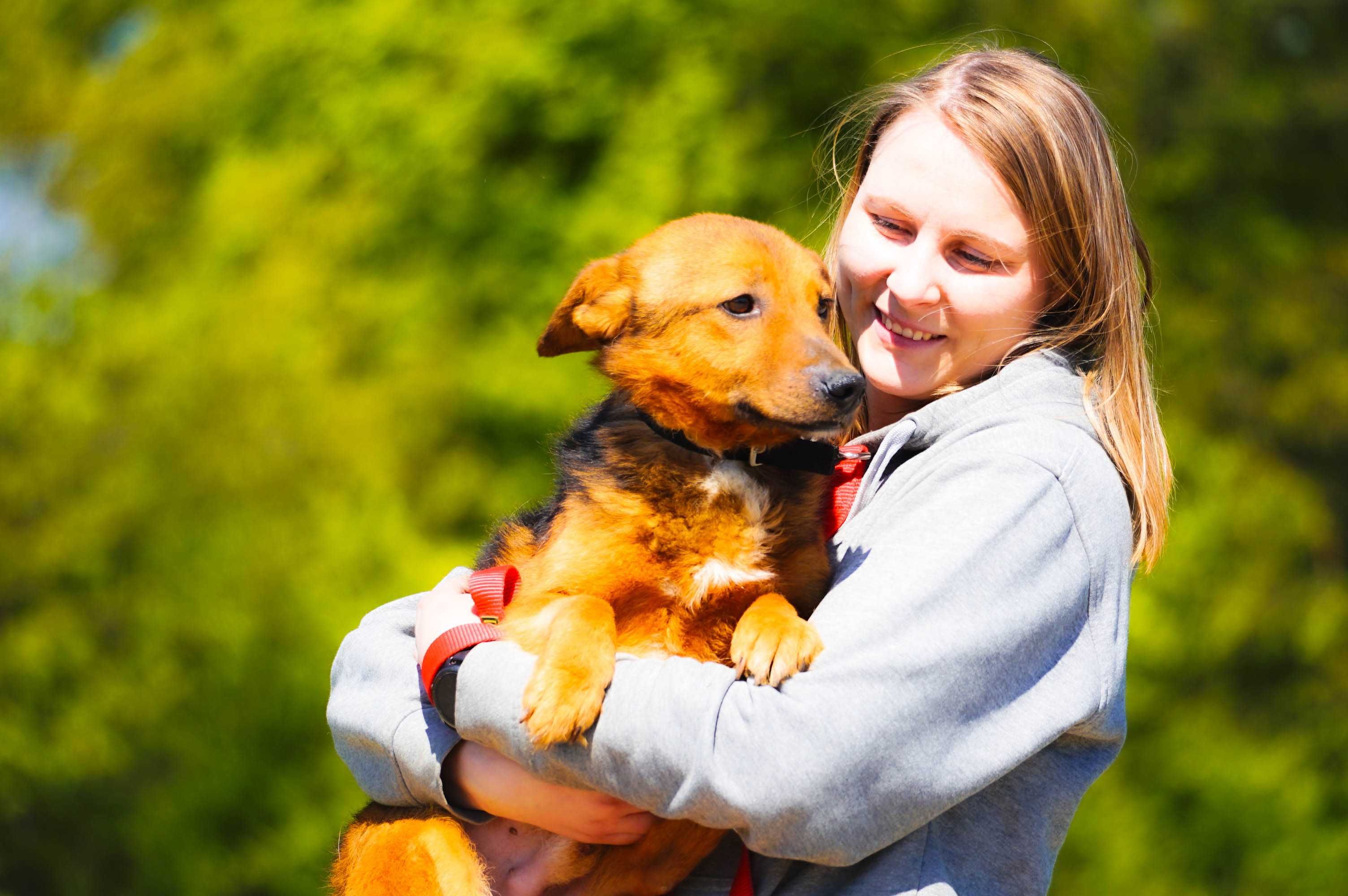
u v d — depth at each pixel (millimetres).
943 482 2707
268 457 9492
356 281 10094
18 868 10078
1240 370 12320
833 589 2721
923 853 2547
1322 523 11500
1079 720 2533
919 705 2391
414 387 9758
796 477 3238
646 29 10133
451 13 10422
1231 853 9805
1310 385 12352
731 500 3111
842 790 2357
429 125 10141
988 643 2441
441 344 9953
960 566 2490
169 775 9750
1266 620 10609
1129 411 3002
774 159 10039
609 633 2746
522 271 10109
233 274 10094
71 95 13250
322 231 10062
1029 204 2977
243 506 9461
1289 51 14711
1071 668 2555
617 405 3461
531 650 2898
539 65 10031
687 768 2420
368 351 10008
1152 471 2990
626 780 2490
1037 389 2869
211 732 9461
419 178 10211
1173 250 11664
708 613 3125
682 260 3424
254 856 9344
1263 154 13461
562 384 9781
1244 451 11258
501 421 10008
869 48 10172
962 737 2424
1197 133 12711
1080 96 3111
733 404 3250
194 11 12219
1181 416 11164
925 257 3012
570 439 3502
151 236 11508
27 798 9828
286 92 10906
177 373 9602
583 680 2557
